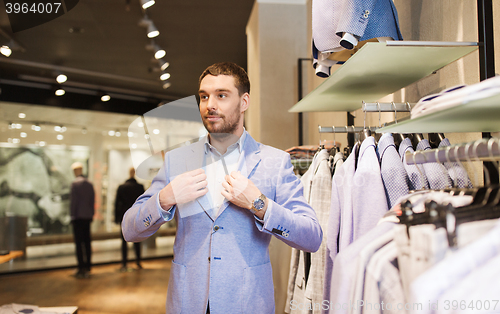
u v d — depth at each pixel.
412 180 0.92
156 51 4.42
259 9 2.99
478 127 0.76
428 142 1.00
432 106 0.64
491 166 0.79
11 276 4.71
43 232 5.35
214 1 3.31
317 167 1.37
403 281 0.58
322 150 1.38
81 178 4.96
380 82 1.11
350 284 0.63
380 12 1.04
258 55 2.97
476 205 0.56
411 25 1.38
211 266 0.91
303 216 0.98
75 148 5.78
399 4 1.49
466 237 0.53
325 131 1.32
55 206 5.54
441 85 1.15
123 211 5.00
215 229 0.93
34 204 5.43
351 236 0.98
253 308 0.91
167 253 5.67
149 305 3.54
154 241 5.61
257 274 0.94
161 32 4.02
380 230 0.63
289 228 0.89
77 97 5.80
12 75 5.18
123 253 5.04
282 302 1.89
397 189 0.89
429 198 0.63
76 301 3.65
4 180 5.37
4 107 5.40
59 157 5.68
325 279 1.10
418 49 0.83
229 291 0.90
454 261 0.49
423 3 1.27
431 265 0.54
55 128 5.70
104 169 5.89
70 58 4.67
